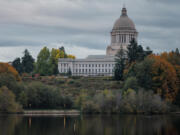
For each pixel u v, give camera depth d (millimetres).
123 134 158625
